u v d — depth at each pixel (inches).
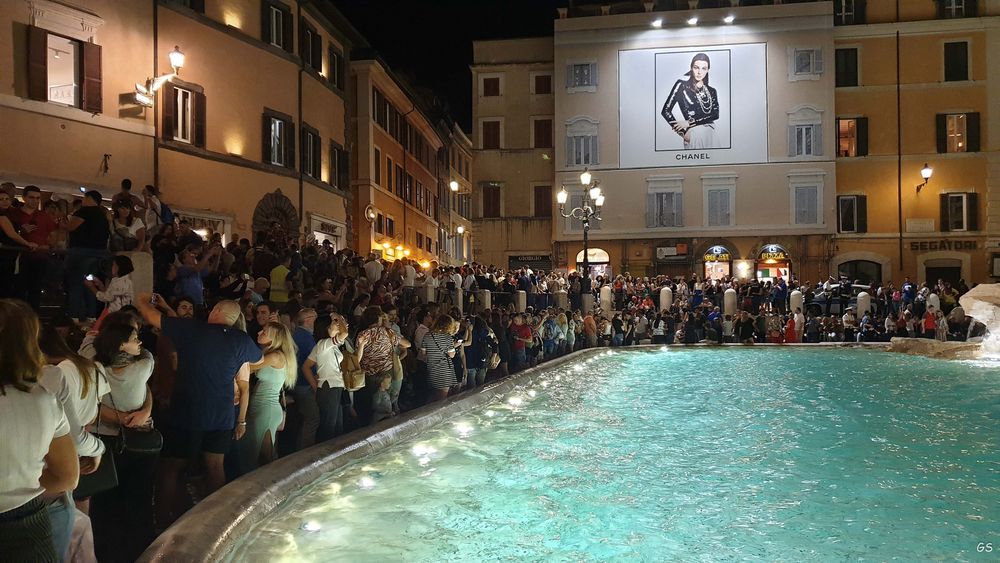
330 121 1162.6
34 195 406.6
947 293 1323.8
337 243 1181.7
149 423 216.7
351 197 1274.6
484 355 606.5
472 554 222.1
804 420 465.1
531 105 1761.8
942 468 335.9
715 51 1611.7
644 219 1628.9
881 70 1601.9
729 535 242.8
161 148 786.8
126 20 745.6
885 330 1216.2
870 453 366.6
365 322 408.2
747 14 1600.6
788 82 1592.0
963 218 1568.7
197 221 837.2
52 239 414.0
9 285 394.6
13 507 122.3
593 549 228.5
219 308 261.4
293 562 209.2
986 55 1563.7
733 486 302.8
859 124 1604.3
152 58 777.6
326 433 344.5
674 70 1624.0
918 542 237.8
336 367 346.3
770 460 350.9
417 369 489.7
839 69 1619.1
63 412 133.5
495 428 426.6
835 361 909.8
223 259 573.6
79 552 165.9
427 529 242.8
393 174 1512.1
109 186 721.6
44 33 658.2
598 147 1646.2
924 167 1558.8
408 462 332.2
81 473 162.2
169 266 445.1
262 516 236.7
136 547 209.2
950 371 781.9
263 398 287.1
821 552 228.5
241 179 915.4
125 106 743.1
